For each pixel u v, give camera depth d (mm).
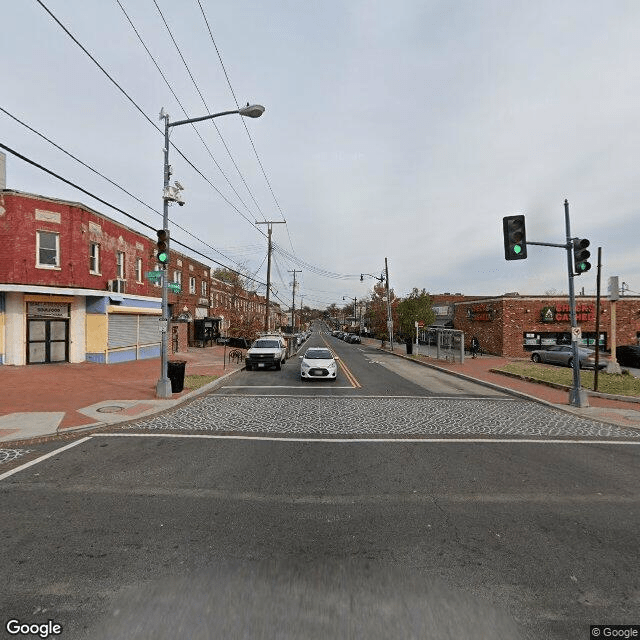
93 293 18500
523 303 31469
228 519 4531
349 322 125688
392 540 4109
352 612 3018
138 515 4605
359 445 7559
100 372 16641
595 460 6832
